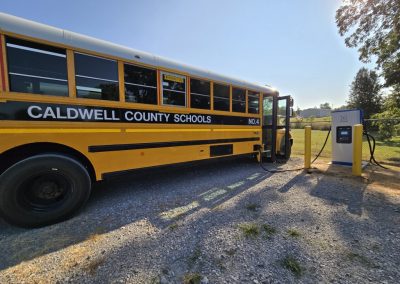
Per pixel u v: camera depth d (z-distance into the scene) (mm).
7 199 2635
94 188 4340
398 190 4098
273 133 6816
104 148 3418
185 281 1818
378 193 3922
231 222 2846
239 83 5574
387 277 1821
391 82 11070
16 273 1930
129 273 1920
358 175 5109
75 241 2459
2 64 2605
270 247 2279
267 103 6914
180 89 4375
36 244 2404
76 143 3156
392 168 5949
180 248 2289
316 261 2047
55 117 2963
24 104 2732
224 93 5273
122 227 2768
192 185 4523
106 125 3420
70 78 3076
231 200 3639
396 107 13180
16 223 2709
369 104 29016
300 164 6691
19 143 2719
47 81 2920
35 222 2781
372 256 2107
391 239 2408
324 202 3516
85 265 2033
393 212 3119
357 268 1941
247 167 6285
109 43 3465
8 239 2518
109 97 3451
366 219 2904
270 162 6984
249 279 1830
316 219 2916
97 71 3320
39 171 2809
